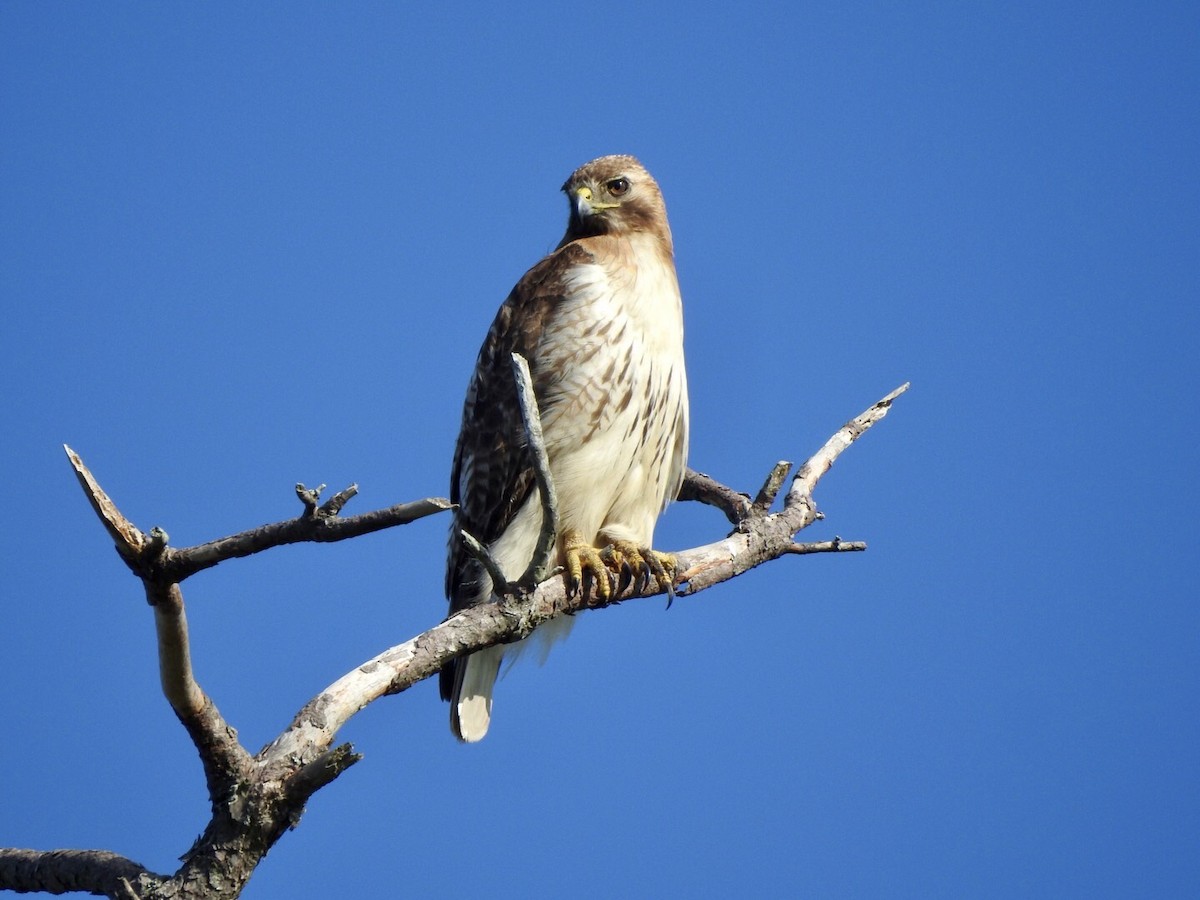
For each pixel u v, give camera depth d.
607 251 12.38
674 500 12.72
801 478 11.27
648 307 11.83
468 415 12.11
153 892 6.83
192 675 6.67
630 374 11.52
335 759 6.74
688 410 12.32
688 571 10.64
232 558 6.51
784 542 10.86
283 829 6.89
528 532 11.45
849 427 11.69
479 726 11.55
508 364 11.67
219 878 6.82
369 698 7.42
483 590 11.52
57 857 7.31
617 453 11.50
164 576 6.39
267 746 7.05
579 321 11.50
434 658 7.77
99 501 6.25
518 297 12.20
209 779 6.87
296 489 6.42
